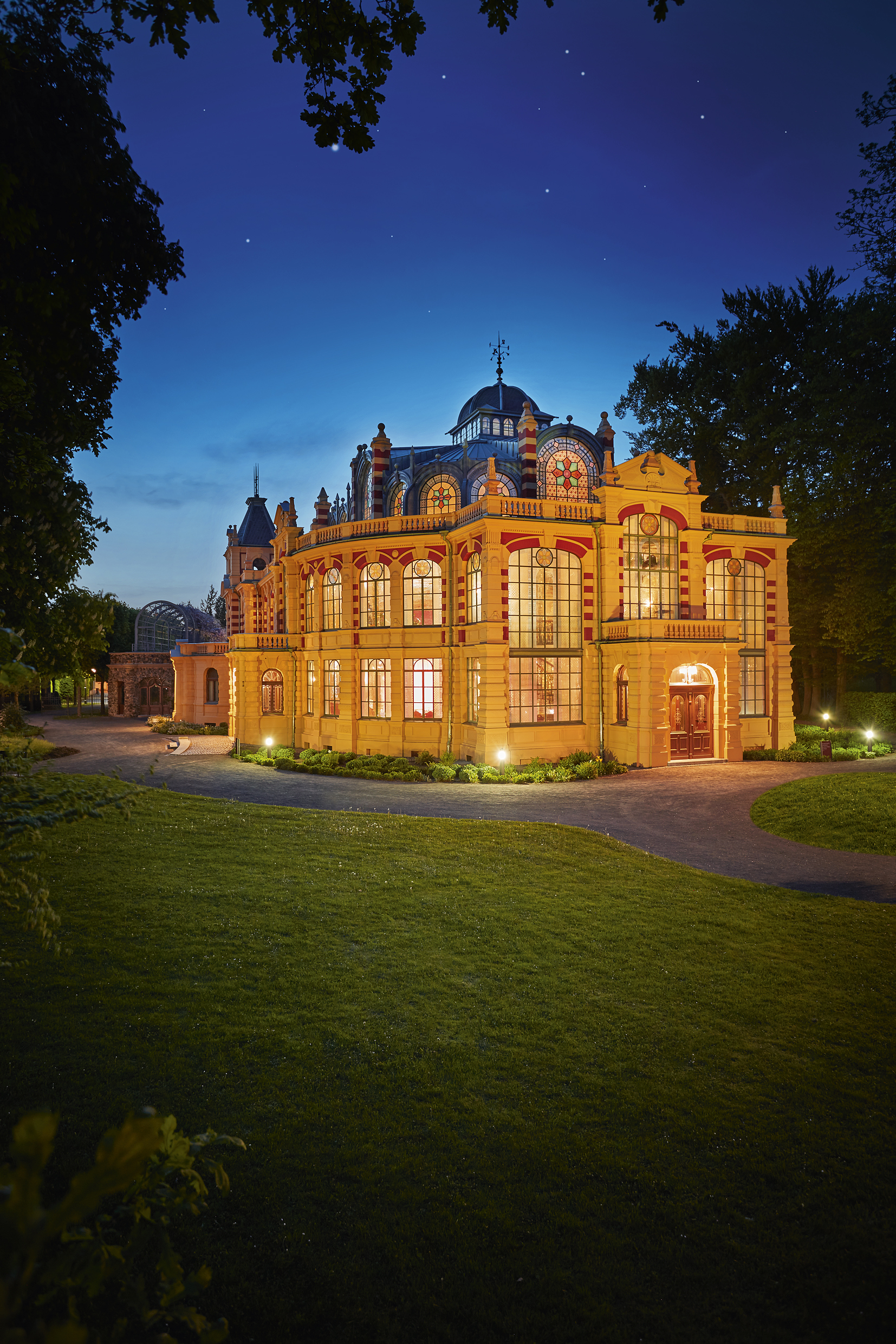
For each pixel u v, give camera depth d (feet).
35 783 12.85
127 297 28.40
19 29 22.17
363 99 17.01
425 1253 17.87
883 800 70.90
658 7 15.69
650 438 164.96
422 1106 23.81
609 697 107.96
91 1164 20.06
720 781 90.22
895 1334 15.99
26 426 22.95
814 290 147.02
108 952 33.60
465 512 109.29
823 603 135.23
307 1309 16.19
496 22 16.55
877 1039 28.81
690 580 112.98
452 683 110.01
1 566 20.75
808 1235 18.83
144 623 223.92
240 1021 28.37
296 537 133.59
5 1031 26.25
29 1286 16.75
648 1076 26.00
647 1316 16.38
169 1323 15.99
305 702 129.70
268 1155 21.06
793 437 129.49
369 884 46.03
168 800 68.44
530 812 73.56
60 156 22.93
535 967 34.91
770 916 43.06
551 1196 19.99
